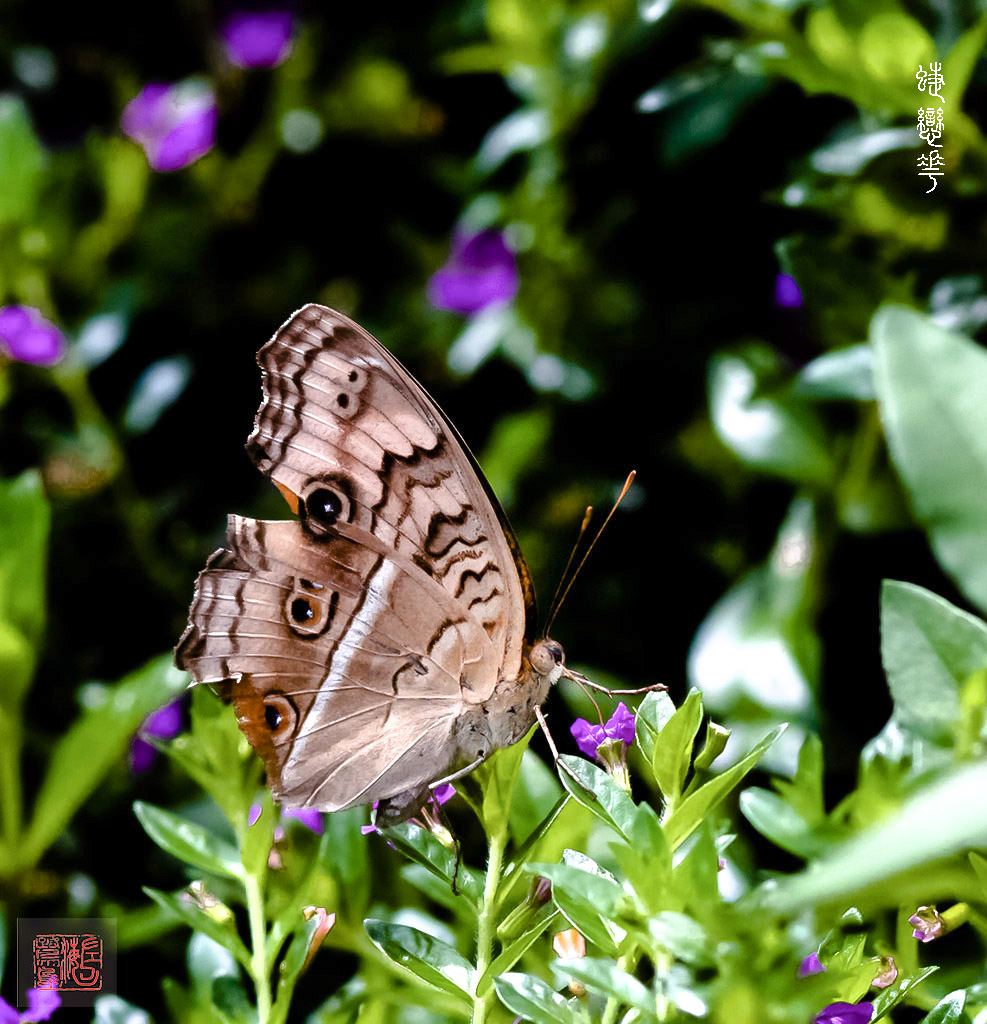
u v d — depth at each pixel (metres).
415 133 0.57
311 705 0.39
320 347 0.40
